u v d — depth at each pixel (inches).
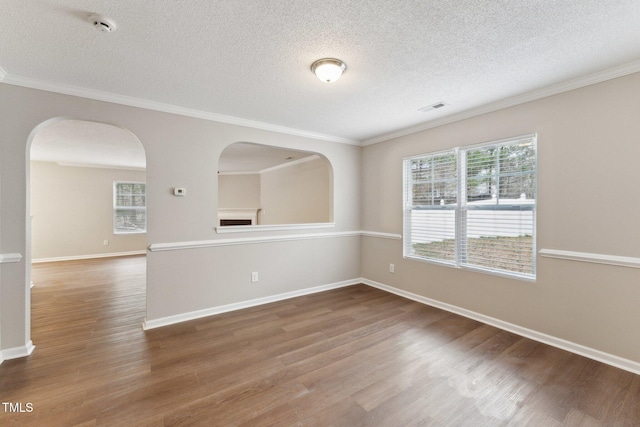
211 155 130.7
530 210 108.0
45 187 264.4
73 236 277.0
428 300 145.0
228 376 83.3
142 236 312.8
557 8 61.6
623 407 69.9
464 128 128.8
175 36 71.4
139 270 227.8
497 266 118.1
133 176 307.9
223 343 103.8
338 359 92.7
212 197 131.6
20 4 58.9
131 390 76.7
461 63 85.3
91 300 154.0
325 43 74.9
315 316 129.3
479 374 84.0
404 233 158.1
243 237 140.3
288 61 84.0
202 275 129.1
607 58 82.3
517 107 110.5
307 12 62.7
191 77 94.0
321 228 167.8
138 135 114.0
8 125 91.4
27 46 75.2
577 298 95.8
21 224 93.4
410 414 67.9
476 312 125.0
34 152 218.2
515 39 73.2
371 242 178.7
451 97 110.7
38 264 251.8
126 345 102.1
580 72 90.6
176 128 122.0
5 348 91.9
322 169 231.1
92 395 74.5
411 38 72.7
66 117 100.5
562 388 77.4
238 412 68.6
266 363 90.4
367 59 83.0
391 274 165.8
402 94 107.8
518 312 111.0
